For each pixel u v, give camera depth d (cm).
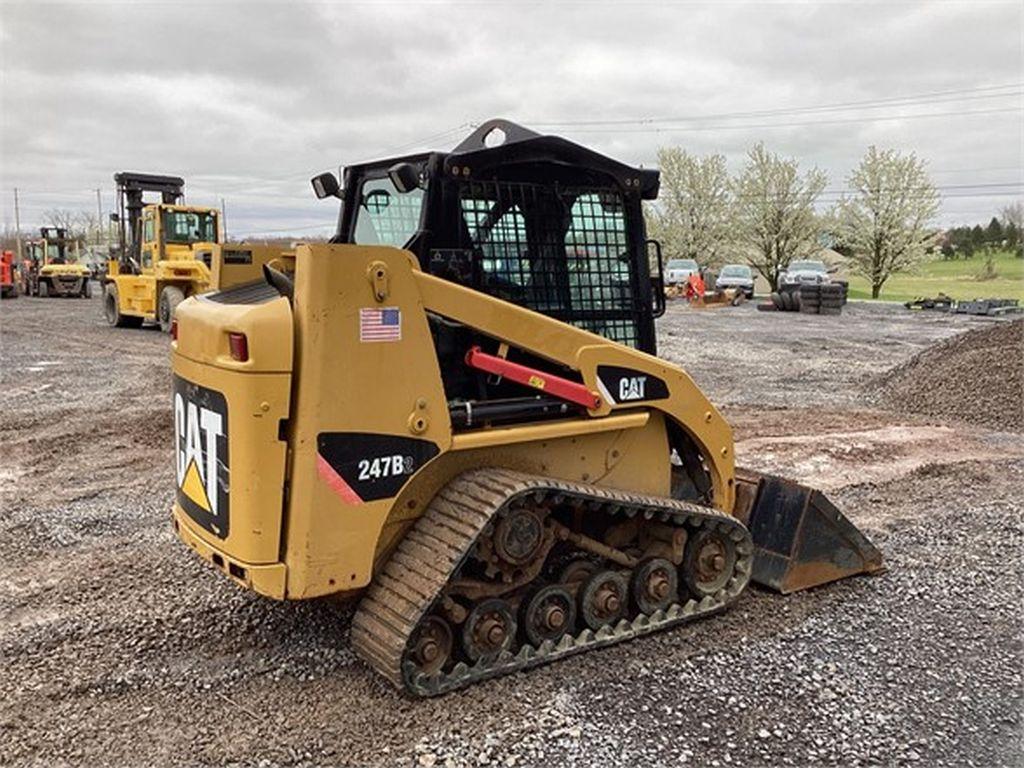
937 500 665
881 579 493
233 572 339
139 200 2009
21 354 1516
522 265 404
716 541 436
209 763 309
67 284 3316
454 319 356
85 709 346
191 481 368
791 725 338
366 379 334
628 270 438
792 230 5034
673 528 421
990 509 638
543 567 399
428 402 350
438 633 354
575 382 395
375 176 440
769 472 751
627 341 440
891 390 1203
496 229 395
